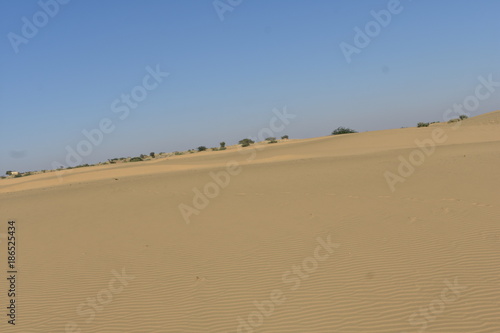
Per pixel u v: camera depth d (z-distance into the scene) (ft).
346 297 27.30
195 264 36.73
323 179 79.10
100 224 57.26
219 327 25.12
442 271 29.76
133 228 52.70
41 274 38.19
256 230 45.85
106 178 152.97
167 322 26.37
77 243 48.29
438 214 45.06
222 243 42.24
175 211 60.54
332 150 172.55
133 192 85.97
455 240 36.06
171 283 32.81
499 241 34.78
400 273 30.19
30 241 51.75
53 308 30.19
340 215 48.83
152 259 39.29
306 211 52.60
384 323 23.65
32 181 189.16
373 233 40.47
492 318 22.94
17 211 78.43
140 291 31.81
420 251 34.24
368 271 31.17
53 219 64.95
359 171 84.64
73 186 124.57
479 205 47.32
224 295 29.60
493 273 28.53
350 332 23.12
